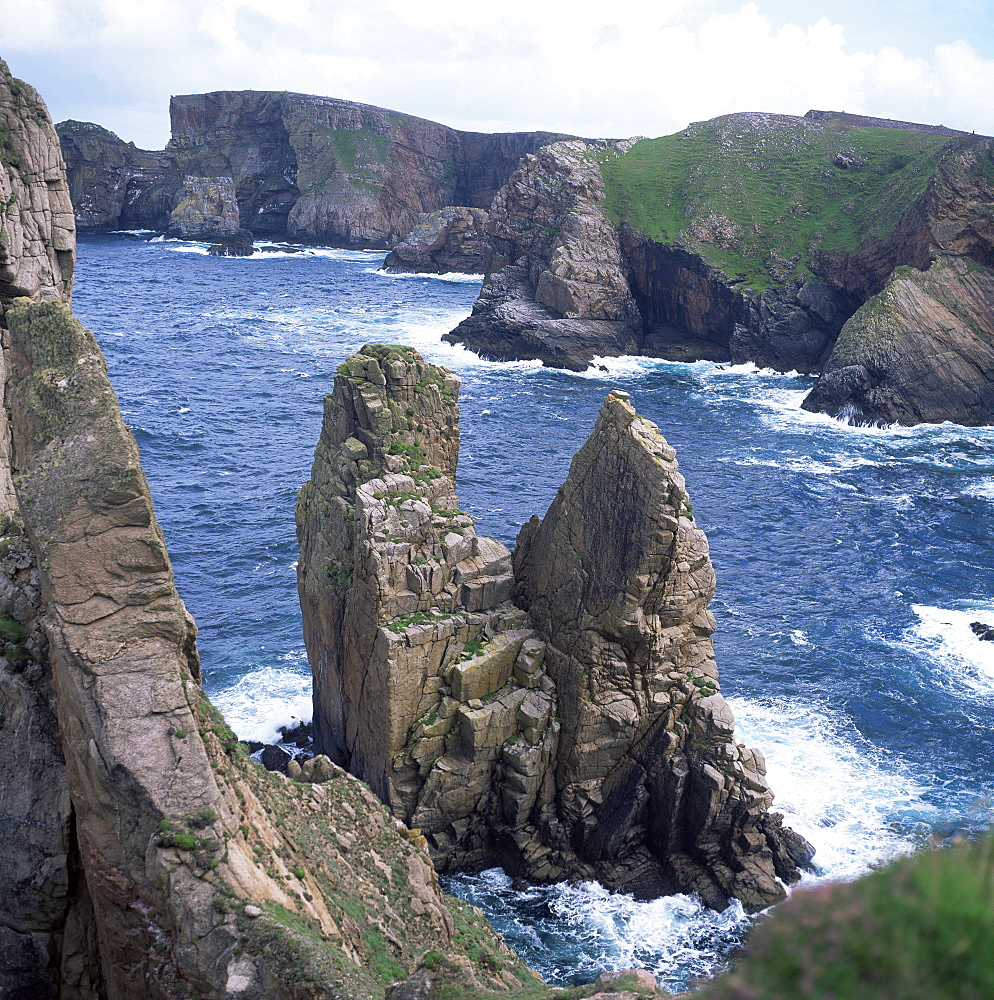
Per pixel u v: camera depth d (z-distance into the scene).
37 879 15.27
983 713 45.12
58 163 22.23
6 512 18.47
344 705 38.00
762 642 51.72
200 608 54.16
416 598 34.00
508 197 143.12
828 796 38.28
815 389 105.69
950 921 5.36
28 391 16.55
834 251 127.88
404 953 17.88
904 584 60.09
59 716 15.20
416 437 38.25
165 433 86.31
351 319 151.50
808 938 5.64
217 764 15.17
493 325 127.44
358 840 21.52
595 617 33.59
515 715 34.19
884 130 158.12
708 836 33.56
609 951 31.08
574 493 34.47
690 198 141.38
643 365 126.69
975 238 110.38
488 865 35.53
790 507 74.19
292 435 88.81
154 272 196.62
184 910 13.53
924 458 88.94
